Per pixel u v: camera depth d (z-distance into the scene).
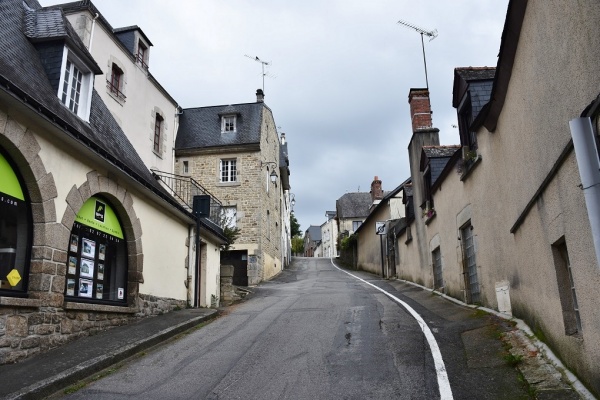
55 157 7.13
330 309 11.19
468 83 9.48
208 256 14.07
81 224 8.15
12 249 6.52
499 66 6.26
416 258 17.56
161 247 10.84
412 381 5.45
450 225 11.99
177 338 8.53
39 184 6.74
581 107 3.96
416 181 16.36
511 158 6.88
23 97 6.03
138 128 17.03
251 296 16.16
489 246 8.98
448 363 6.05
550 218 5.16
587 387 4.43
